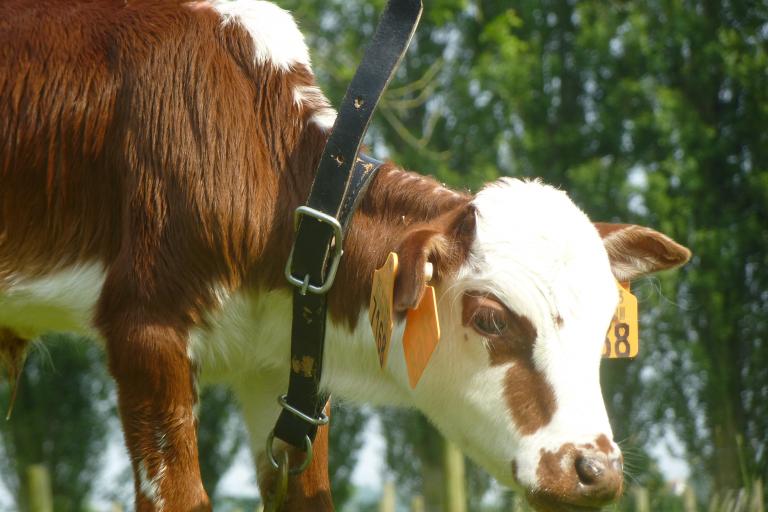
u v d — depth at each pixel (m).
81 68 4.35
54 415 22.55
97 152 4.30
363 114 4.15
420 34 18.16
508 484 4.05
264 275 4.28
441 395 4.16
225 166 4.22
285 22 4.58
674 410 13.68
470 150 17.77
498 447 4.03
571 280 3.95
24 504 22.02
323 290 4.13
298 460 4.57
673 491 7.81
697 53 15.93
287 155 4.34
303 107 4.42
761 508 5.88
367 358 4.32
